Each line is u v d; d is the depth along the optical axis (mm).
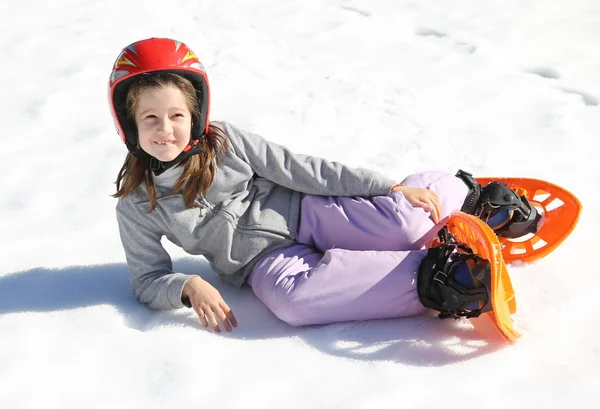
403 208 2260
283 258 2301
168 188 2240
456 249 2242
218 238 2303
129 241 2297
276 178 2354
